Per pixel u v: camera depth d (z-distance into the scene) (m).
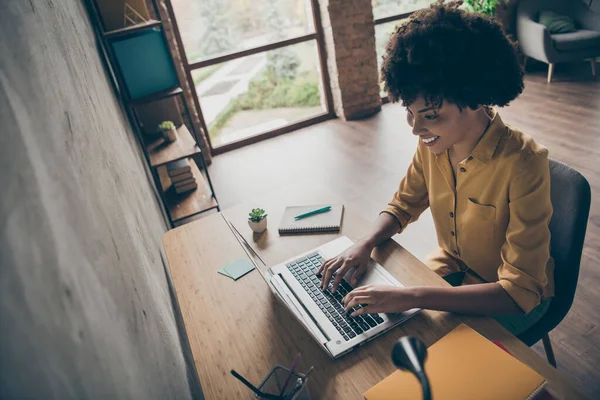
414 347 0.59
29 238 0.48
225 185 3.48
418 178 1.32
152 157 2.60
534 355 0.83
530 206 0.97
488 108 1.04
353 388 0.84
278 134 4.30
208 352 0.99
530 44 4.46
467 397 0.74
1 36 0.65
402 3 4.32
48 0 1.14
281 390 0.81
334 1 3.86
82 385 0.48
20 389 0.37
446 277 1.33
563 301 1.14
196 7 3.57
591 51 4.23
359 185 3.17
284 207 1.51
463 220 1.17
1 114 0.53
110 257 0.79
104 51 2.42
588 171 2.83
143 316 0.87
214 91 3.93
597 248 2.17
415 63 0.88
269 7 3.83
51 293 0.49
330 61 4.18
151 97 2.48
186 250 1.39
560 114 3.70
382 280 1.09
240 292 1.17
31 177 0.56
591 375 1.58
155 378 0.77
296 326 1.02
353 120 4.36
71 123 0.89
